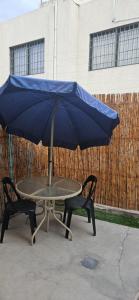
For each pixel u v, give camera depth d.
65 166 4.99
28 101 3.32
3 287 2.45
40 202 4.33
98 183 4.71
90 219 4.03
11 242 3.31
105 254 3.11
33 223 3.34
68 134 3.99
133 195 4.44
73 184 3.86
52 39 9.03
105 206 4.65
